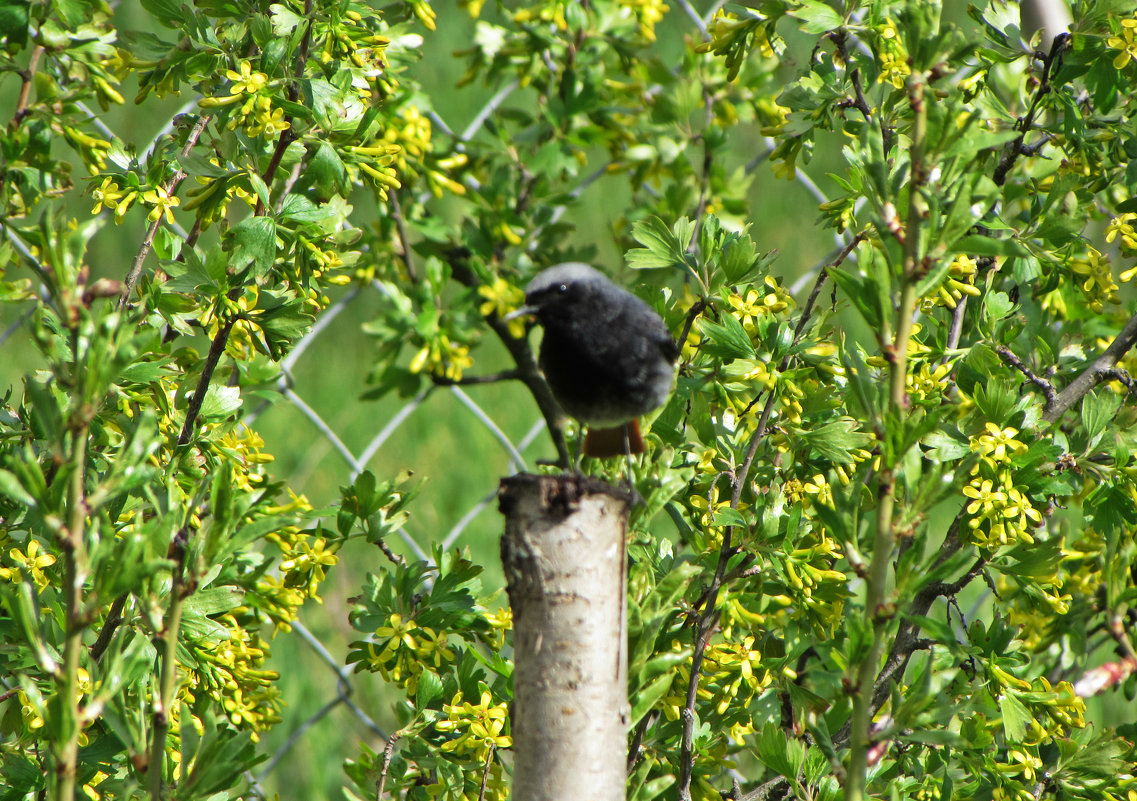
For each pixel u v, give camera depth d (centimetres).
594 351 545
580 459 596
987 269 592
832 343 539
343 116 500
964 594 956
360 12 527
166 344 530
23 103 463
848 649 383
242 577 479
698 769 521
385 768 508
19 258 475
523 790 393
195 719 474
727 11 565
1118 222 561
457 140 640
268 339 505
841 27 536
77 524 343
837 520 385
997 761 543
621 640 407
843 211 553
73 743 350
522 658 397
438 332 518
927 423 369
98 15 486
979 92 599
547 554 393
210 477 440
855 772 380
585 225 1303
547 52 645
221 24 537
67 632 346
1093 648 640
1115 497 528
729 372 514
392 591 530
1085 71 550
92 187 494
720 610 507
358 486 526
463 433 1242
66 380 358
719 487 555
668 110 653
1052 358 604
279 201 515
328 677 873
